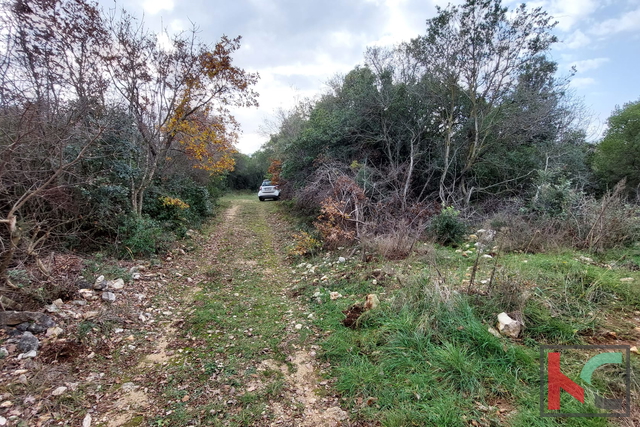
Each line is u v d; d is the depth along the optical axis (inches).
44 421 80.7
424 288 138.3
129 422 83.6
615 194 240.2
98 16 246.1
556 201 285.0
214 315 152.1
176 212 331.9
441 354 102.9
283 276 220.7
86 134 195.5
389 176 379.2
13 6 205.9
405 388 93.5
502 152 447.2
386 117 439.8
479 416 81.9
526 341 110.2
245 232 377.1
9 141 155.9
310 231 335.3
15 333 113.6
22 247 155.6
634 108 541.3
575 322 121.1
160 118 302.2
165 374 105.5
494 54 402.3
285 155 545.6
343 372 104.3
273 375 105.8
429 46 427.5
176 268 226.7
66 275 161.8
